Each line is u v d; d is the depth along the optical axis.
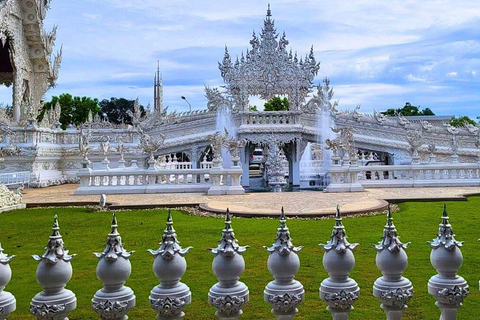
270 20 33.22
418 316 5.46
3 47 41.12
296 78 33.12
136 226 12.57
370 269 7.56
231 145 22.61
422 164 25.00
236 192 21.75
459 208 15.32
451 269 4.24
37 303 3.83
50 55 41.22
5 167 30.14
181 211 15.88
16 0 36.91
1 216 14.96
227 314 4.06
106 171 23.20
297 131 30.86
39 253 9.34
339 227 4.23
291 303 4.06
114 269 3.89
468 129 33.41
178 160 44.72
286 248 4.11
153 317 5.57
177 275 4.01
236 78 32.94
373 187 24.25
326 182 32.12
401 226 11.79
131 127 35.16
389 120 34.81
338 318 4.20
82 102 85.00
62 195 22.66
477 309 5.68
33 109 36.16
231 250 4.08
